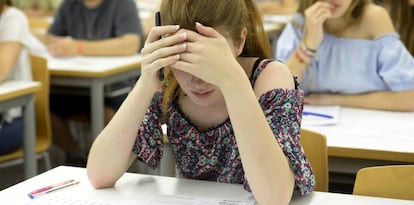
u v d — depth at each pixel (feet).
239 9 4.26
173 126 4.77
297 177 4.13
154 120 4.71
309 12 7.57
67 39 11.75
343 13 7.56
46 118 9.28
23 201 4.21
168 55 3.97
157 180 4.63
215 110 4.58
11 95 8.09
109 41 11.59
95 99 9.96
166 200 4.18
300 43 7.70
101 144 4.50
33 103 8.62
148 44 4.14
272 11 18.74
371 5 7.80
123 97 11.36
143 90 4.40
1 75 8.92
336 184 6.54
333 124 6.79
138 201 4.18
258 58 4.74
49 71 9.96
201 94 4.13
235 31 4.21
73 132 13.10
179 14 4.07
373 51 7.69
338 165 6.05
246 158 3.98
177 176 5.01
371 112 7.47
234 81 3.93
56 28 12.55
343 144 5.93
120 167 4.50
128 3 11.96
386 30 7.70
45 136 9.34
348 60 7.75
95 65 10.43
